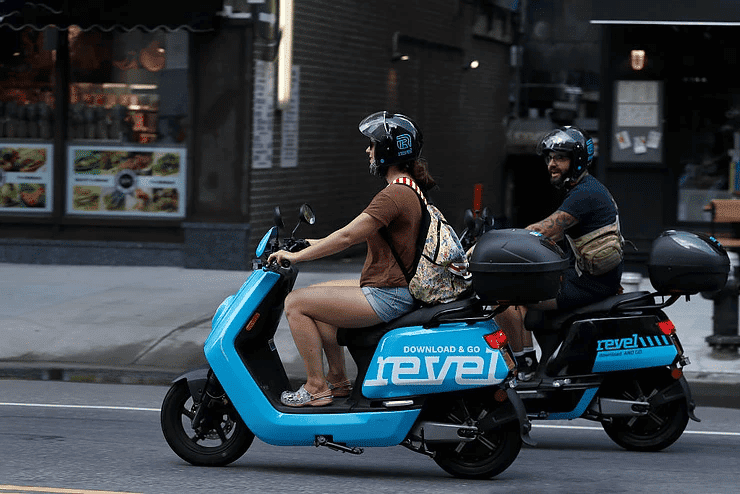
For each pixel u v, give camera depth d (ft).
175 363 39.75
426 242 23.20
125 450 26.58
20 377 37.65
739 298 41.01
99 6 56.44
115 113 60.80
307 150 66.85
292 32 63.52
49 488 22.62
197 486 22.93
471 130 98.99
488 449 23.59
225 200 59.52
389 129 23.43
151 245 60.29
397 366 22.97
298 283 53.31
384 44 78.33
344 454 26.96
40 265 60.75
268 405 23.57
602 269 26.40
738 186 57.36
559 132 26.84
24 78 61.05
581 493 22.58
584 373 26.37
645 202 58.23
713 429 30.14
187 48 59.62
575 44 126.52
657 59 57.52
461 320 22.94
